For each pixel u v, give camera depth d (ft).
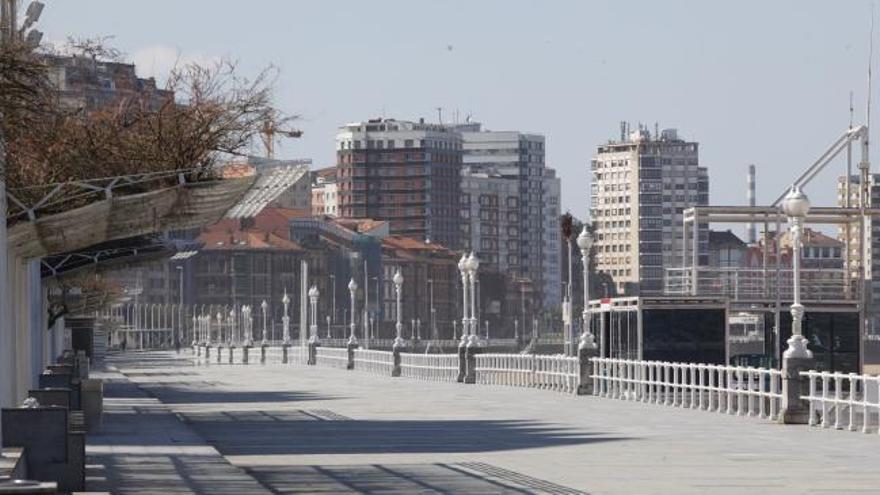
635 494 130.41
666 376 271.49
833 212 358.02
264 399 316.60
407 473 151.43
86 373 359.87
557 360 331.16
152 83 200.03
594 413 251.19
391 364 463.42
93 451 167.63
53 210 175.52
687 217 346.13
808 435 198.08
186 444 177.37
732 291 359.46
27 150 143.13
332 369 547.90
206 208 168.76
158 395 336.29
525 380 355.56
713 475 147.23
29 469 116.57
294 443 193.77
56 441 116.88
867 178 362.74
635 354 321.11
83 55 178.70
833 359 327.26
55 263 242.78
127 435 192.13
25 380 191.83
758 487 135.85
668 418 235.81
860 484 138.21
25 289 193.26
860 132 360.69
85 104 181.98
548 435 203.72
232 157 198.39
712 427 214.69
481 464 161.68
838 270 354.33
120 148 189.67
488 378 381.81
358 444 191.62
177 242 238.07
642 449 179.01
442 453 177.06
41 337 266.36
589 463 161.58
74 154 176.96
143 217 165.48
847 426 215.51
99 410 199.41
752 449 177.68
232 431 216.54
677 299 319.27
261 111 196.85
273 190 169.48
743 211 340.39
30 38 117.50
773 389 226.58
